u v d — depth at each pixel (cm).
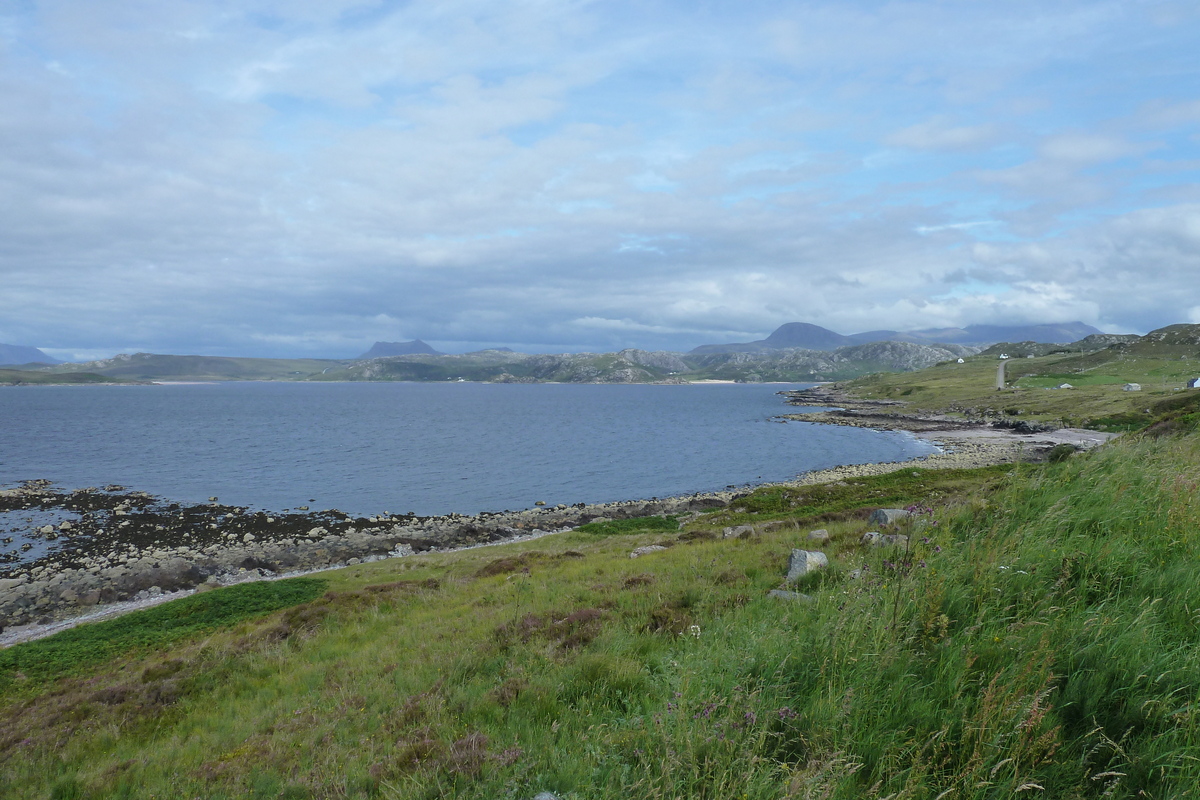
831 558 1327
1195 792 428
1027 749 475
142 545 4788
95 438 12212
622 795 530
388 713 969
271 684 1460
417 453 10275
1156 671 541
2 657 2320
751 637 798
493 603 1770
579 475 8212
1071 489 1102
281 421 16800
